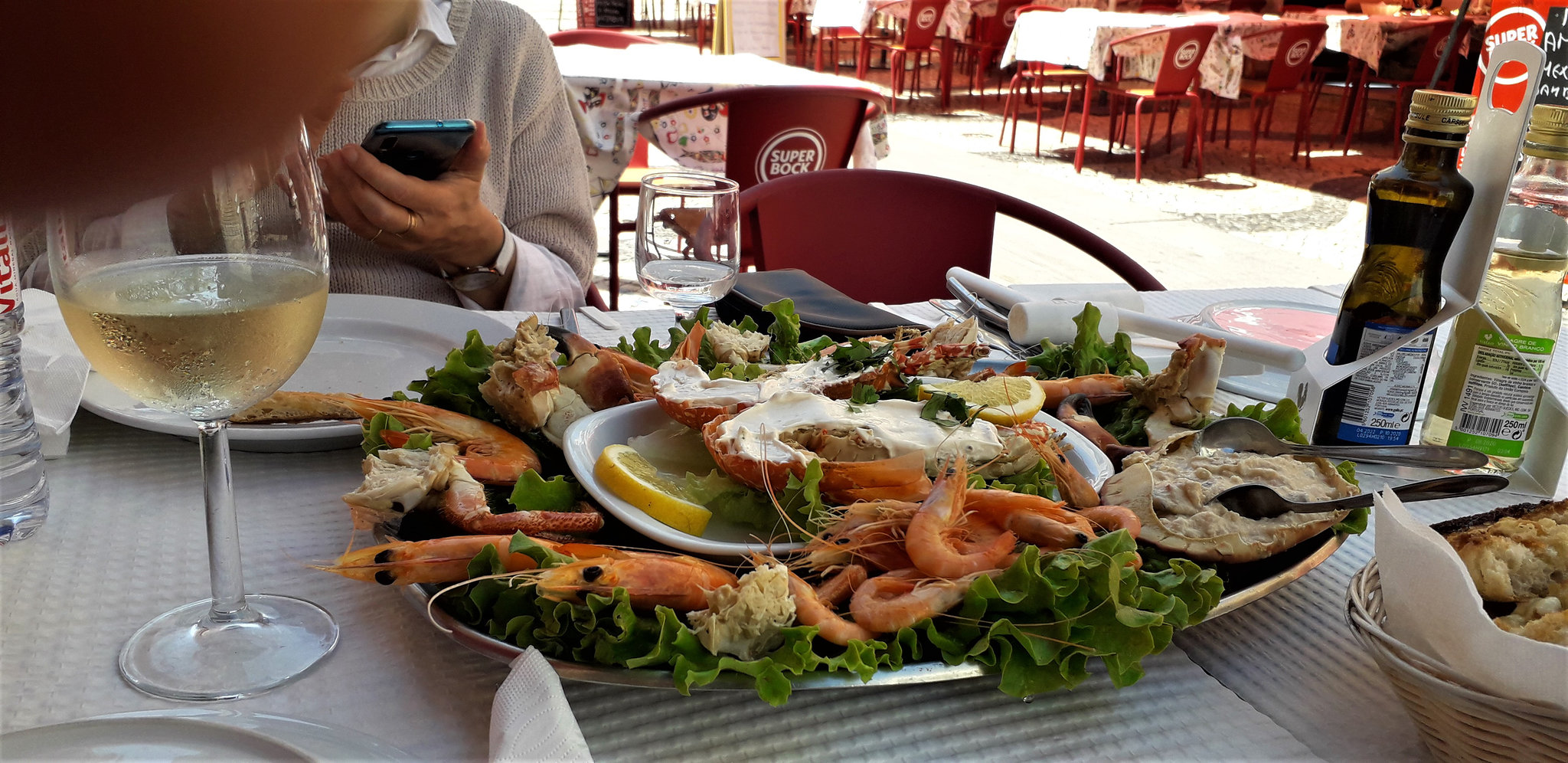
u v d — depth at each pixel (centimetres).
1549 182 84
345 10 10
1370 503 63
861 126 285
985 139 704
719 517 66
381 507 60
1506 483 65
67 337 82
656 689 55
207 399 51
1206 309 122
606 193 290
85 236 44
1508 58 77
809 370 81
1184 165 633
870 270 190
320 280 51
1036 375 96
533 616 53
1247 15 685
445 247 140
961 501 60
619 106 282
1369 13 752
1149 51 631
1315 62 894
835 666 49
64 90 9
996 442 70
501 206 171
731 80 290
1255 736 53
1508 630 53
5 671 53
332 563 66
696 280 111
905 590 55
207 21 9
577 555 56
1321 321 119
